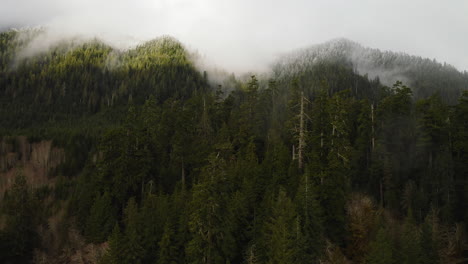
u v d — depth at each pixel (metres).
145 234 35.62
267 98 67.56
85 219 45.88
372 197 45.12
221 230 31.45
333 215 35.69
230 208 33.28
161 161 53.22
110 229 42.56
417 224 40.38
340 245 35.88
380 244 29.98
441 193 42.50
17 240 41.66
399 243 33.00
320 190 36.16
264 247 31.94
